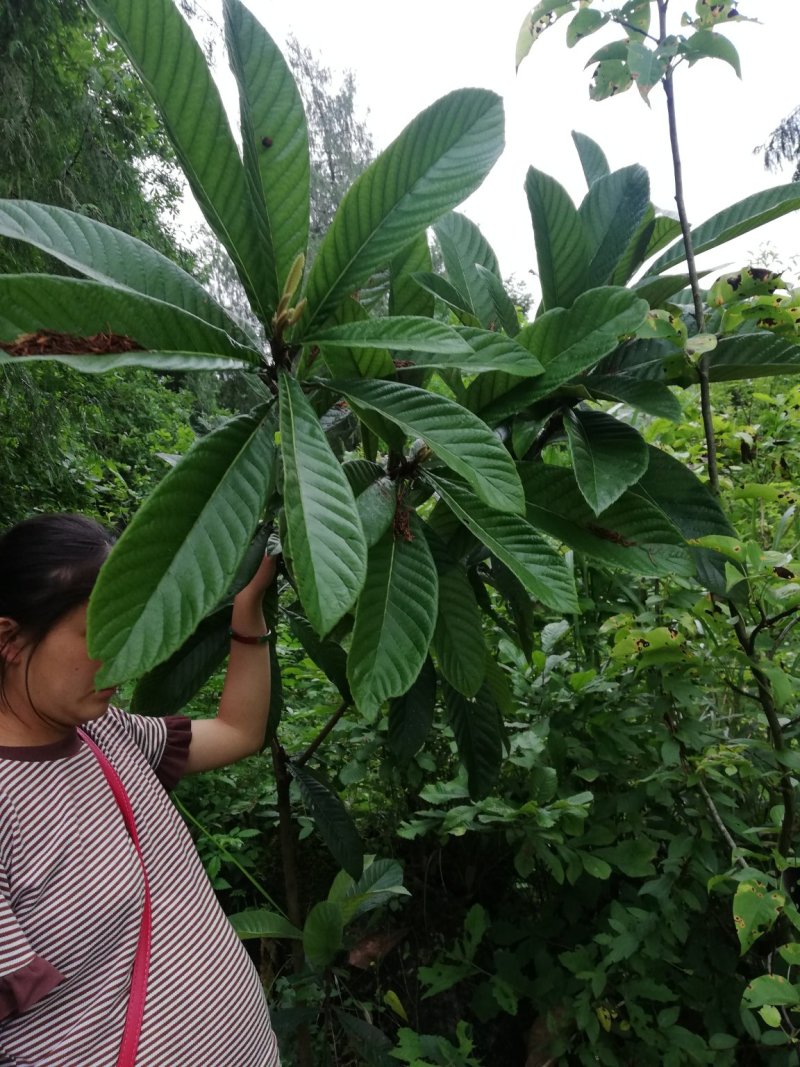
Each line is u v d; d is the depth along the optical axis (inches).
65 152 207.0
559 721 67.2
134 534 25.7
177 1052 36.6
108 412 232.5
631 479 38.8
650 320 42.8
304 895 87.1
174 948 38.1
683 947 62.6
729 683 55.2
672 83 46.3
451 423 33.4
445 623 44.6
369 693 33.0
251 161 34.2
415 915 81.3
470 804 67.1
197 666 53.6
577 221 44.5
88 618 24.4
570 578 34.8
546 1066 61.8
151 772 43.8
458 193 34.1
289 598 66.1
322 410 43.4
